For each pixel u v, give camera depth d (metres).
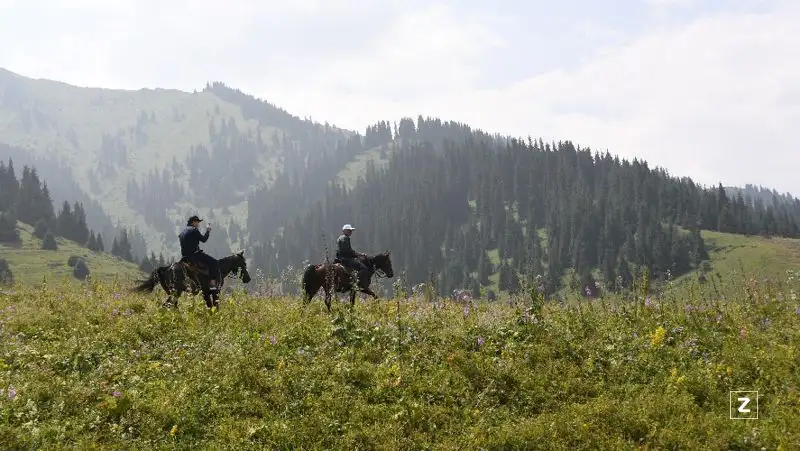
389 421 9.25
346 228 16.95
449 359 11.20
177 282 15.38
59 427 8.52
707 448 8.30
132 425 8.89
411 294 17.28
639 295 14.24
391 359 11.37
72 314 14.26
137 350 11.80
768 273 14.83
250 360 10.98
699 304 13.74
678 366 10.75
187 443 8.66
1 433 8.10
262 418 9.38
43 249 192.75
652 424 8.83
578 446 8.57
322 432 8.94
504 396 10.15
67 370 10.63
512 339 12.15
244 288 17.62
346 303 15.31
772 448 8.26
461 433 9.04
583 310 13.75
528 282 14.03
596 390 10.20
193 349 11.79
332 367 10.91
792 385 9.70
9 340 11.93
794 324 12.42
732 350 11.09
